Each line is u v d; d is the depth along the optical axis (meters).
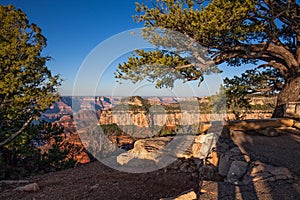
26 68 13.20
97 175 6.40
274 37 9.20
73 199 4.79
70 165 9.83
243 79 13.80
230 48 9.89
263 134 6.05
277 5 9.08
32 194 5.34
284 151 4.52
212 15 7.33
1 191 5.70
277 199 2.69
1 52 12.45
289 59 10.12
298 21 9.55
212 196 2.95
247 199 2.76
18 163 10.31
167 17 8.31
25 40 13.79
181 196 3.23
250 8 7.36
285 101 9.87
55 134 11.84
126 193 4.89
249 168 3.67
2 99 13.11
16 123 12.61
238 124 6.48
